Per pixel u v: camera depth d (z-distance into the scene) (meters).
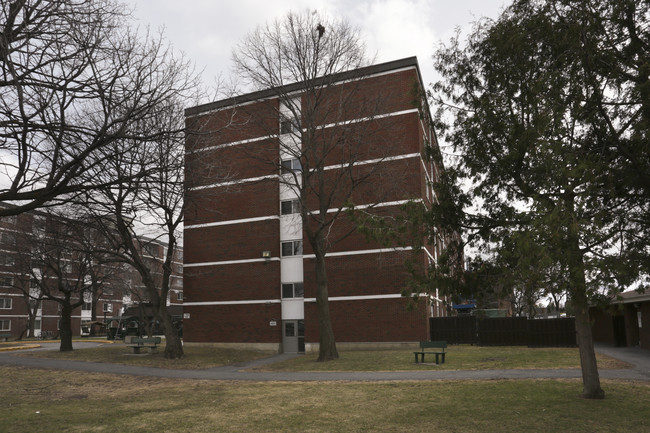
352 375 18.55
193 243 33.91
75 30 8.12
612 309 9.72
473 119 11.59
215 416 11.78
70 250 25.80
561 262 9.02
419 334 27.59
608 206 10.38
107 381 18.94
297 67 25.75
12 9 7.65
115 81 8.97
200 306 33.12
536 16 10.66
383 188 28.08
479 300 12.02
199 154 14.23
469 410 11.68
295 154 25.94
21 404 13.94
